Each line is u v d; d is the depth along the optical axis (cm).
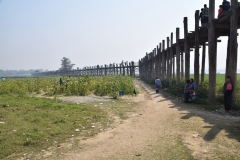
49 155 554
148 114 1030
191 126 775
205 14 1415
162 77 2773
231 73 1043
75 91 1928
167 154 541
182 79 2377
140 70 5722
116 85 1923
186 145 596
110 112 1074
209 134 680
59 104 1174
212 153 536
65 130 752
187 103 1313
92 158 531
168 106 1234
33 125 775
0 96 1549
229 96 1001
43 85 2533
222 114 973
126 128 791
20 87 2231
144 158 522
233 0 1025
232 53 1037
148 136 688
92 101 1423
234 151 545
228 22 1210
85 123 852
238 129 725
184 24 1681
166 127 780
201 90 1440
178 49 1936
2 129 718
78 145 623
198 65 1501
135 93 1834
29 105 1144
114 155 546
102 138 683
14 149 582
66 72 9694
